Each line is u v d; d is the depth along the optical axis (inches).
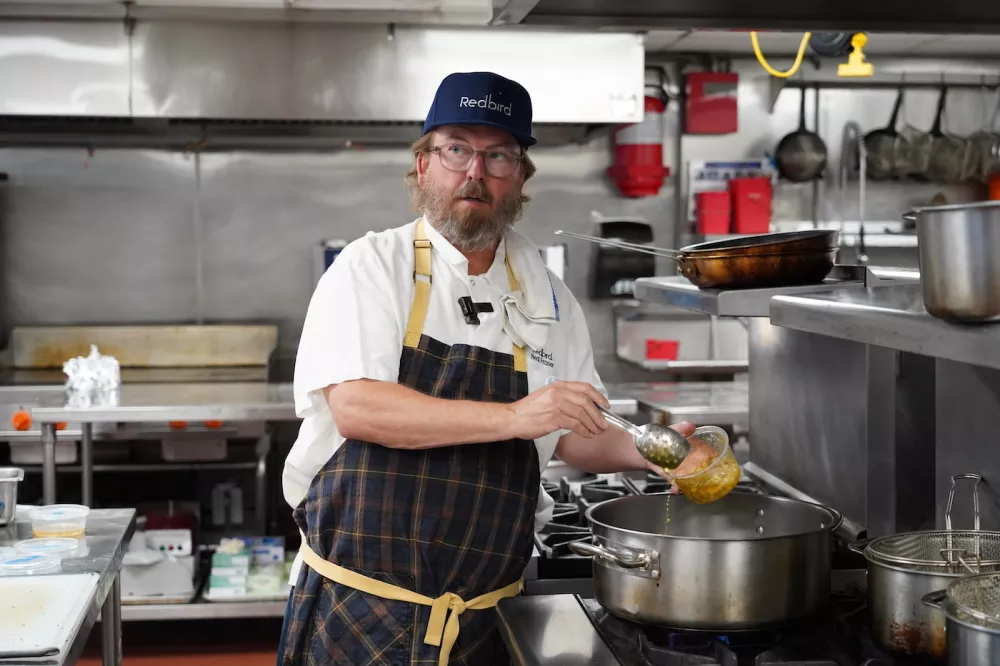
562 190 202.8
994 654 45.3
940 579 55.3
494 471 74.1
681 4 83.3
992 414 68.6
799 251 74.4
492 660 74.6
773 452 98.3
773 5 83.7
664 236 205.0
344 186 197.8
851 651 61.4
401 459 72.5
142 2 161.2
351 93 168.6
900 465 78.5
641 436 63.1
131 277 195.0
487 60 170.6
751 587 62.4
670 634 64.1
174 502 172.7
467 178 73.9
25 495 175.2
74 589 77.5
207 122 178.7
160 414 148.2
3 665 63.5
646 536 63.6
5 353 187.5
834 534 83.0
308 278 198.4
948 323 45.3
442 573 73.6
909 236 201.3
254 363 192.7
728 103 197.9
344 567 73.4
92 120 176.7
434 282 76.2
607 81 173.0
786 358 94.5
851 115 205.2
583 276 204.1
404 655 72.3
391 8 165.5
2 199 191.5
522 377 76.6
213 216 195.8
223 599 154.4
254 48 166.6
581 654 61.7
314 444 75.9
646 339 201.6
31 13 161.8
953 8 85.3
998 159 198.4
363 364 70.7
